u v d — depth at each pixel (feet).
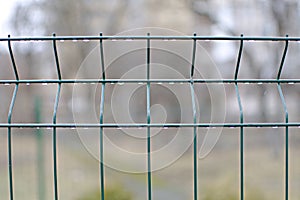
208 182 18.01
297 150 25.22
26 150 21.12
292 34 32.91
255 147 25.38
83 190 17.98
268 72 31.19
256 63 31.58
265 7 33.53
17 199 19.26
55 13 34.91
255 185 18.37
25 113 21.85
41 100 19.35
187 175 19.51
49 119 19.26
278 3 32.94
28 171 20.66
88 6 36.06
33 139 21.43
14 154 21.07
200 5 33.35
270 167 22.77
